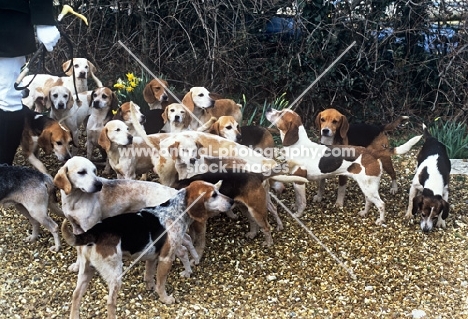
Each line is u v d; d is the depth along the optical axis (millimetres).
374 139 4969
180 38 6668
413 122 6199
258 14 6316
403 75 6238
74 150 5273
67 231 3182
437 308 3570
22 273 3775
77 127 5266
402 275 3850
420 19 6066
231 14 6426
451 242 4219
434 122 6086
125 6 6586
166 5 6562
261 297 3641
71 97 5109
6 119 4312
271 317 3471
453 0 6082
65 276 3758
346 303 3602
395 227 4375
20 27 4105
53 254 3963
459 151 5504
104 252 3268
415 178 4477
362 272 3869
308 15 6191
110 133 4387
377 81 6242
